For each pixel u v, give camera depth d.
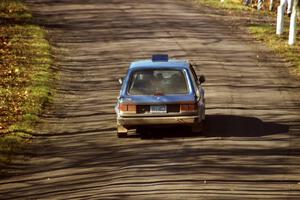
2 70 81.38
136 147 50.69
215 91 70.81
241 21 120.50
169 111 51.56
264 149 49.00
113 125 58.41
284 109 62.59
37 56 90.25
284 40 102.06
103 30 110.44
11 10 128.88
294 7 97.44
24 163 47.94
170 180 41.62
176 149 49.50
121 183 41.47
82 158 48.50
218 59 87.94
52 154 50.09
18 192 41.16
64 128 58.06
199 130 53.25
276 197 37.75
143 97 51.72
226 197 37.78
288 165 44.78
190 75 52.69
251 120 58.34
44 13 128.88
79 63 88.06
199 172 43.28
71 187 41.50
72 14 127.31
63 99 69.69
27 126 58.06
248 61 87.00
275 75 79.06
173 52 92.12
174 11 130.38
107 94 71.38
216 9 136.88
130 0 147.00
